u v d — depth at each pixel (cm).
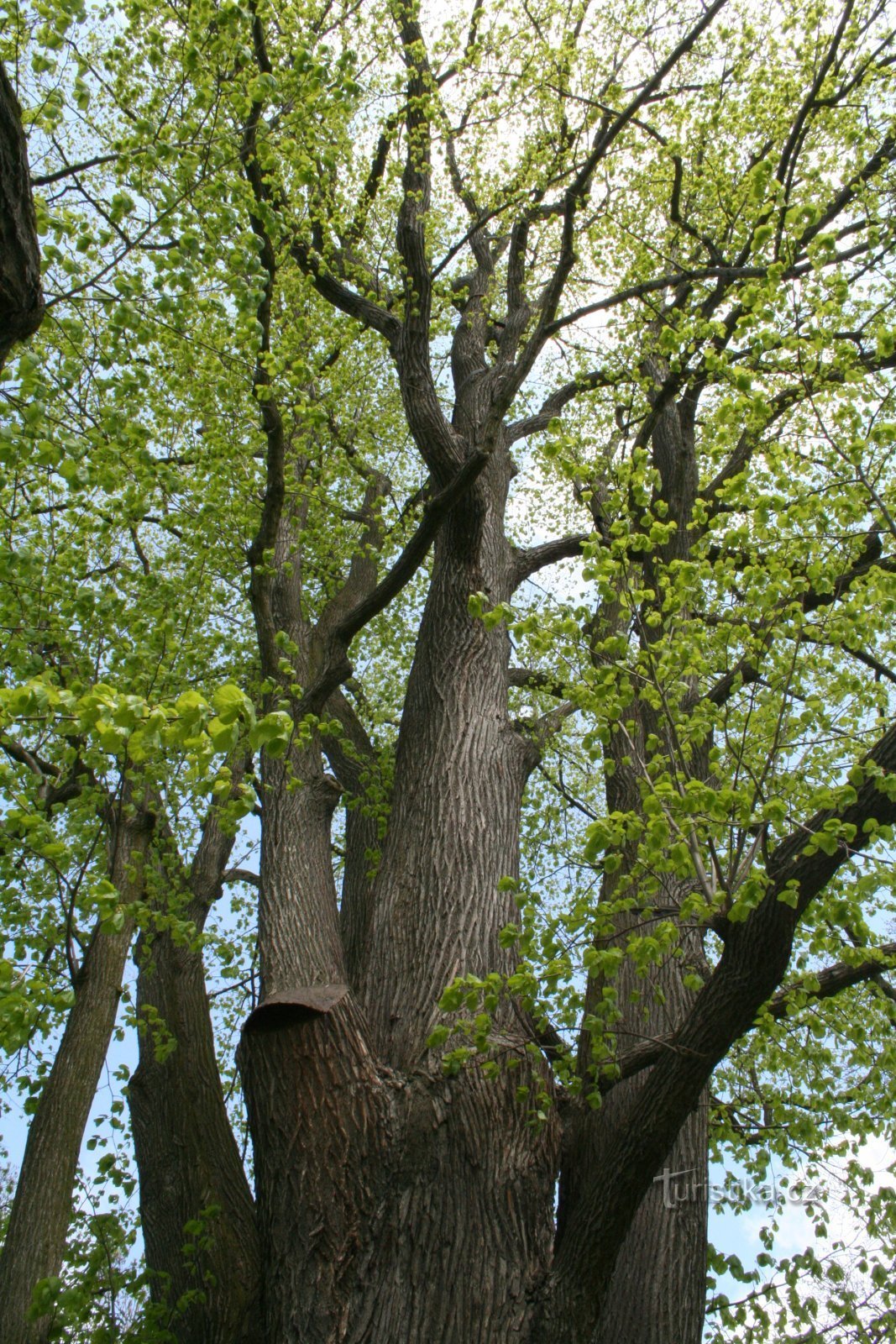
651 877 407
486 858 554
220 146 476
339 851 1000
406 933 526
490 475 788
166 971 645
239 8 444
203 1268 502
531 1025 480
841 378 457
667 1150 400
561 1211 480
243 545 750
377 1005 505
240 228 493
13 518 520
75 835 694
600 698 412
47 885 668
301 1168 436
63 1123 494
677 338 550
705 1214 502
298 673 704
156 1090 589
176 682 557
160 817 685
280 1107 449
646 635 482
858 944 616
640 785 412
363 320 727
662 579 432
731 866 381
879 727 434
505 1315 404
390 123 787
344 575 992
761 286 484
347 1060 458
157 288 427
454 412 824
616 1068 430
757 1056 723
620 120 513
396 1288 407
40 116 421
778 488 434
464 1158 435
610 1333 461
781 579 421
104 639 594
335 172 744
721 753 506
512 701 856
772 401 479
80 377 461
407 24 789
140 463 480
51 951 644
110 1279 557
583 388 840
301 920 569
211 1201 539
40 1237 458
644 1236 487
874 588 414
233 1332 477
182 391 646
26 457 397
